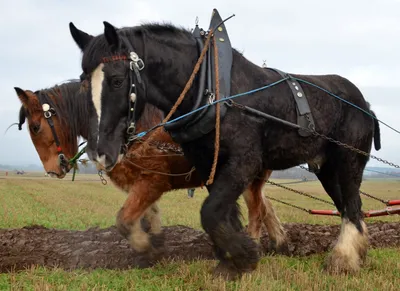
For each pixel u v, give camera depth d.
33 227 8.45
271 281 5.33
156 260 6.66
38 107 6.66
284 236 7.58
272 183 7.29
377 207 17.97
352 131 6.06
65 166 6.74
